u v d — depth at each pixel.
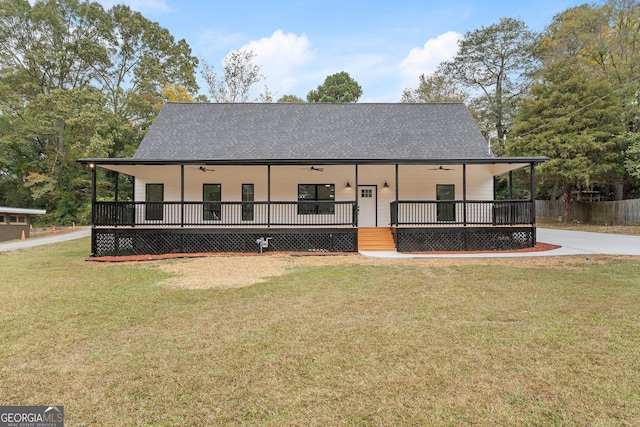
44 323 4.72
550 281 6.96
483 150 13.70
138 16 31.34
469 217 14.13
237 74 31.66
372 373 3.26
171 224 12.16
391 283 7.07
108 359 3.60
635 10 20.30
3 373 3.31
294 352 3.74
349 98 37.78
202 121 15.50
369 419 2.58
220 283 7.25
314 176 14.38
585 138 19.02
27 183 27.14
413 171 14.37
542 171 20.56
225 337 4.18
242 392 2.96
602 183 22.69
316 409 2.71
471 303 5.52
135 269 9.09
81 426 2.53
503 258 10.15
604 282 6.78
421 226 12.30
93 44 28.56
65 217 28.25
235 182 14.21
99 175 28.95
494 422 2.54
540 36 26.97
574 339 4.02
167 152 13.49
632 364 3.39
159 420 2.59
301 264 9.66
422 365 3.41
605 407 2.71
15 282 7.47
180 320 4.83
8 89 26.64
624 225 19.97
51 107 26.84
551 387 2.99
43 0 29.11
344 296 6.08
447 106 16.50
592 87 19.72
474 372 3.26
